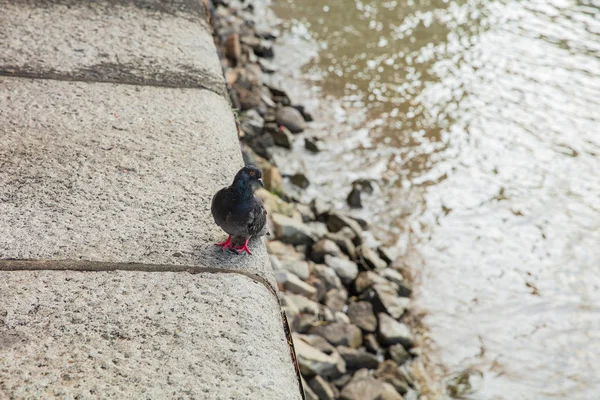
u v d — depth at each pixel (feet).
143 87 16.52
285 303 25.04
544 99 43.01
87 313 10.09
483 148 37.73
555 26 53.67
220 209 11.41
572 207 33.68
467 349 25.53
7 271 10.66
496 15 54.85
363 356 24.13
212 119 15.83
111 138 14.42
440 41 49.57
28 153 13.53
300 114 38.55
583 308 27.81
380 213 32.32
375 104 40.96
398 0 55.88
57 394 8.68
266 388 9.28
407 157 36.50
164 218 12.44
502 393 23.77
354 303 27.04
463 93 43.04
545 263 30.07
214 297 10.79
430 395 23.54
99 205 12.48
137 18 19.77
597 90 44.39
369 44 47.98
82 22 18.89
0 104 14.84
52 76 16.21
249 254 12.08
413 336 25.84
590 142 38.96
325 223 31.27
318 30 49.16
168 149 14.39
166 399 8.84
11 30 17.74
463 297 27.94
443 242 30.83
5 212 11.91
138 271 11.10
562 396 23.81
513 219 32.58
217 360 9.57
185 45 18.86
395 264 29.30
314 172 34.53
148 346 9.64
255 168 11.23
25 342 9.43
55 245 11.36
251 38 45.01
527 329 26.58
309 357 22.88
